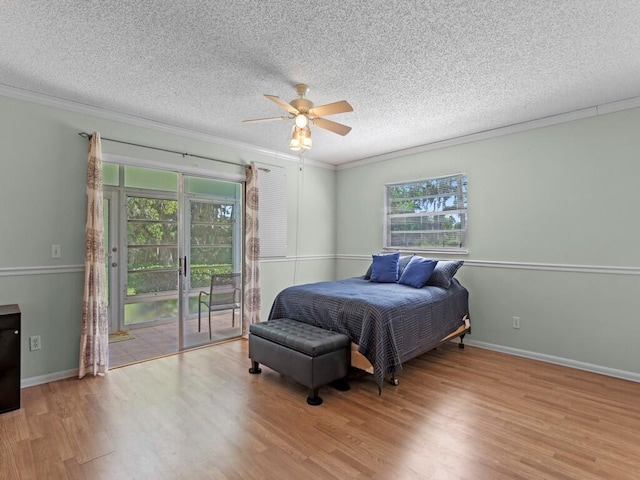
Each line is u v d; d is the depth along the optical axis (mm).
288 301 3559
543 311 3604
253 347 3184
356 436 2182
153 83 2838
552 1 1848
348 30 2117
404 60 2471
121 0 1845
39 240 3023
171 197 5148
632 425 2311
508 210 3854
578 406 2576
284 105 2611
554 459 1951
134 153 3588
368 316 2859
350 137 4246
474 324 4098
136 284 4883
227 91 2988
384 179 5086
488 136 3996
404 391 2844
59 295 3119
